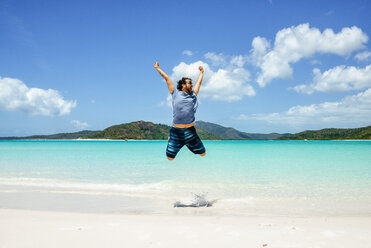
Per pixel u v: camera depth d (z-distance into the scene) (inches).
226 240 143.3
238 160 821.9
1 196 304.2
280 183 390.3
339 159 847.7
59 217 201.2
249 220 196.5
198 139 187.6
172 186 370.3
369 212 235.8
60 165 651.5
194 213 229.9
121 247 131.0
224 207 255.1
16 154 1111.6
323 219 201.6
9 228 165.0
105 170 546.6
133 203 271.0
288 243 138.3
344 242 140.3
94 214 216.5
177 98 179.6
